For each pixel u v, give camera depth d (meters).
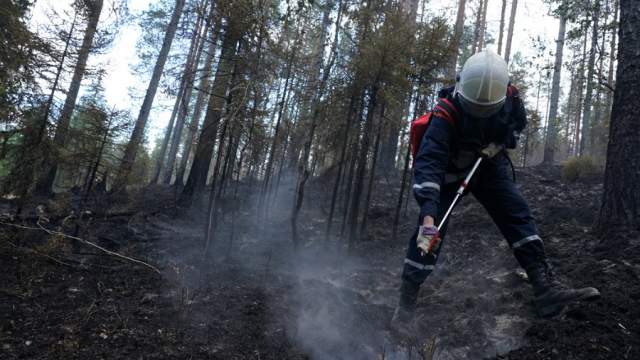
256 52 5.44
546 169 11.61
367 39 6.51
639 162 4.29
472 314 3.34
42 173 5.68
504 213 2.66
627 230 4.18
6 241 4.70
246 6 5.22
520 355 2.56
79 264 4.68
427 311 3.59
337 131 7.30
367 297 4.16
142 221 7.46
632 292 3.10
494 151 2.54
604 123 14.66
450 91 2.69
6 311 3.33
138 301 3.68
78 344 2.85
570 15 9.98
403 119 6.80
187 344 2.93
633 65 4.44
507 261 4.71
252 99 5.50
